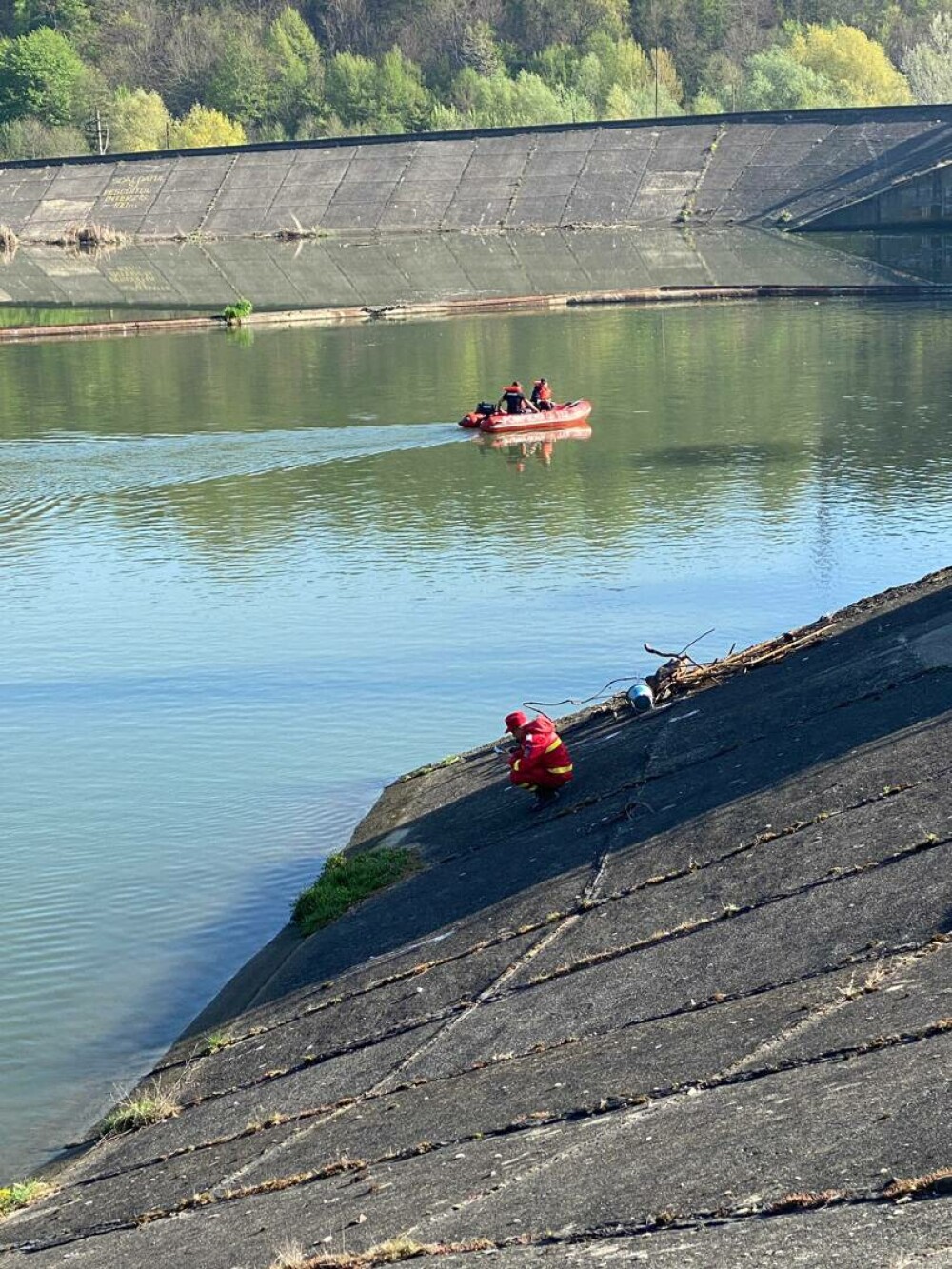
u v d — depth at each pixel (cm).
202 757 3575
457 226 16762
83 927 2753
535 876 2622
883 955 1994
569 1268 1458
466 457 6838
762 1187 1502
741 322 11038
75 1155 2136
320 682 4053
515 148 17700
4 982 2567
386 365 9494
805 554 5100
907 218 15512
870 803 2480
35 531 5734
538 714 3747
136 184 18488
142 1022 2455
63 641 4500
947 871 2144
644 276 13725
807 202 15912
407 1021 2256
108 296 13825
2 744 3697
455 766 3350
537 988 2234
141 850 3067
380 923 2612
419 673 4084
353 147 18288
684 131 17362
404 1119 1969
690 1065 1852
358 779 3425
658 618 4475
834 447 6750
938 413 7425
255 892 2881
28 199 18650
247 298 13450
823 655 3359
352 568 5138
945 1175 1399
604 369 9119
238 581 5044
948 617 3297
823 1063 1741
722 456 6669
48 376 9362
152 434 7438
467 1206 1672
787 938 2134
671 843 2573
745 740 2989
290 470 6644
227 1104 2162
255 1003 2450
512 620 4512
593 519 5675
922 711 2802
